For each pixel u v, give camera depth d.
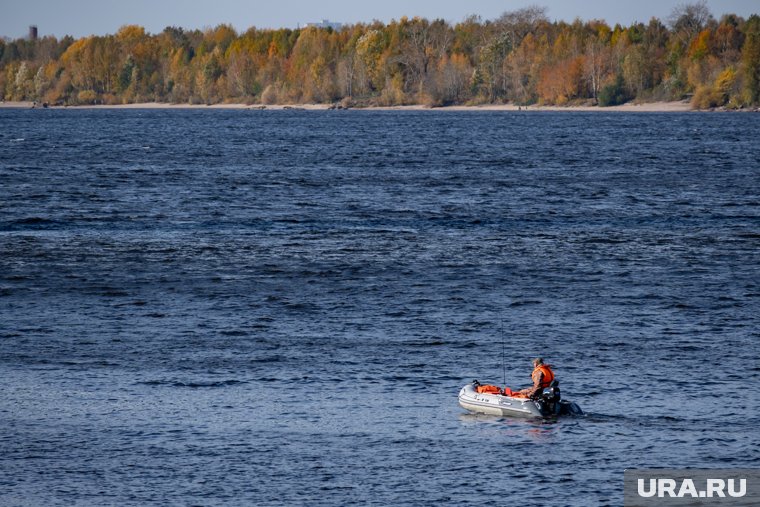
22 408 103.62
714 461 91.31
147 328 135.00
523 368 118.25
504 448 93.81
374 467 89.62
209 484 86.19
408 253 188.88
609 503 83.19
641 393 108.69
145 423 99.56
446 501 83.31
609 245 198.00
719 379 113.31
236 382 112.31
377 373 116.12
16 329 133.62
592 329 135.38
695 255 187.75
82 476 87.62
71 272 169.88
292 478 87.31
